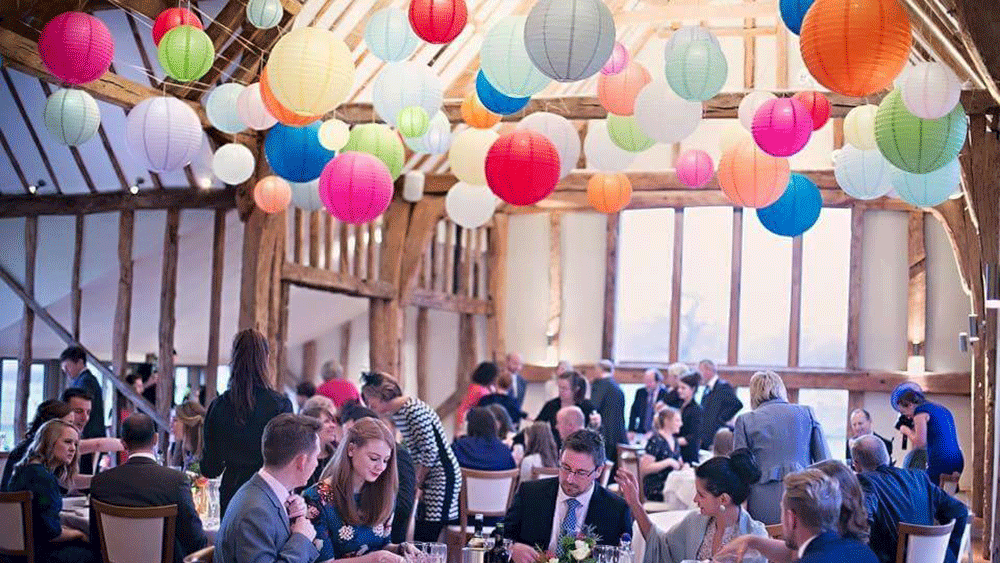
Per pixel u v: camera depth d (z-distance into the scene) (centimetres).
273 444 407
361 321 1488
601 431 1073
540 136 634
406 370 1526
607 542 480
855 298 1391
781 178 709
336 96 598
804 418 645
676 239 1456
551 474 814
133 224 1028
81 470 892
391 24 681
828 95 942
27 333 1060
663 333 1463
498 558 445
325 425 635
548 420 1037
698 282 1450
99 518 543
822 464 405
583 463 477
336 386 963
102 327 1117
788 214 784
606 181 874
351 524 437
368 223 1260
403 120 754
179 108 671
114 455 994
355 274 1218
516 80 614
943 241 1373
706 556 467
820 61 513
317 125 742
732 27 1373
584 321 1488
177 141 669
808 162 1387
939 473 848
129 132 670
